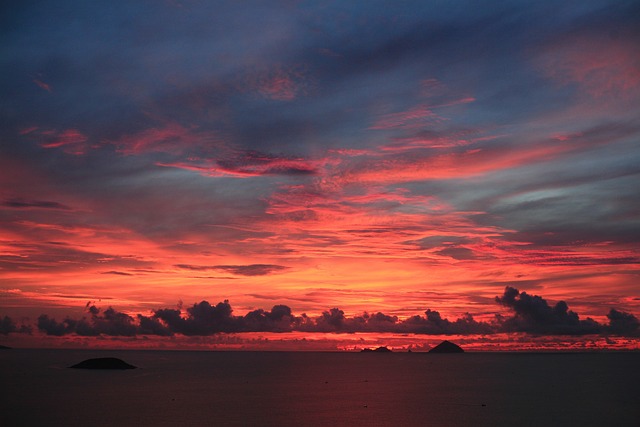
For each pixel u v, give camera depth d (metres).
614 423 102.69
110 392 154.38
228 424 97.56
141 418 103.94
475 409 121.06
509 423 101.44
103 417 105.00
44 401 130.25
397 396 151.62
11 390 158.38
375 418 106.06
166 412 112.31
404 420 103.62
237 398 142.12
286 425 96.88
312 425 97.00
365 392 164.62
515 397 150.12
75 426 95.19
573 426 98.81
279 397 146.38
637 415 112.00
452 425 98.62
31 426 95.50
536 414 112.56
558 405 128.75
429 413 113.25
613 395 156.25
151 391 159.00
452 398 146.25
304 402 133.75
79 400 132.88
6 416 106.12
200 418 104.19
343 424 98.44
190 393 154.38
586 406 127.31
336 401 137.00
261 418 104.88
